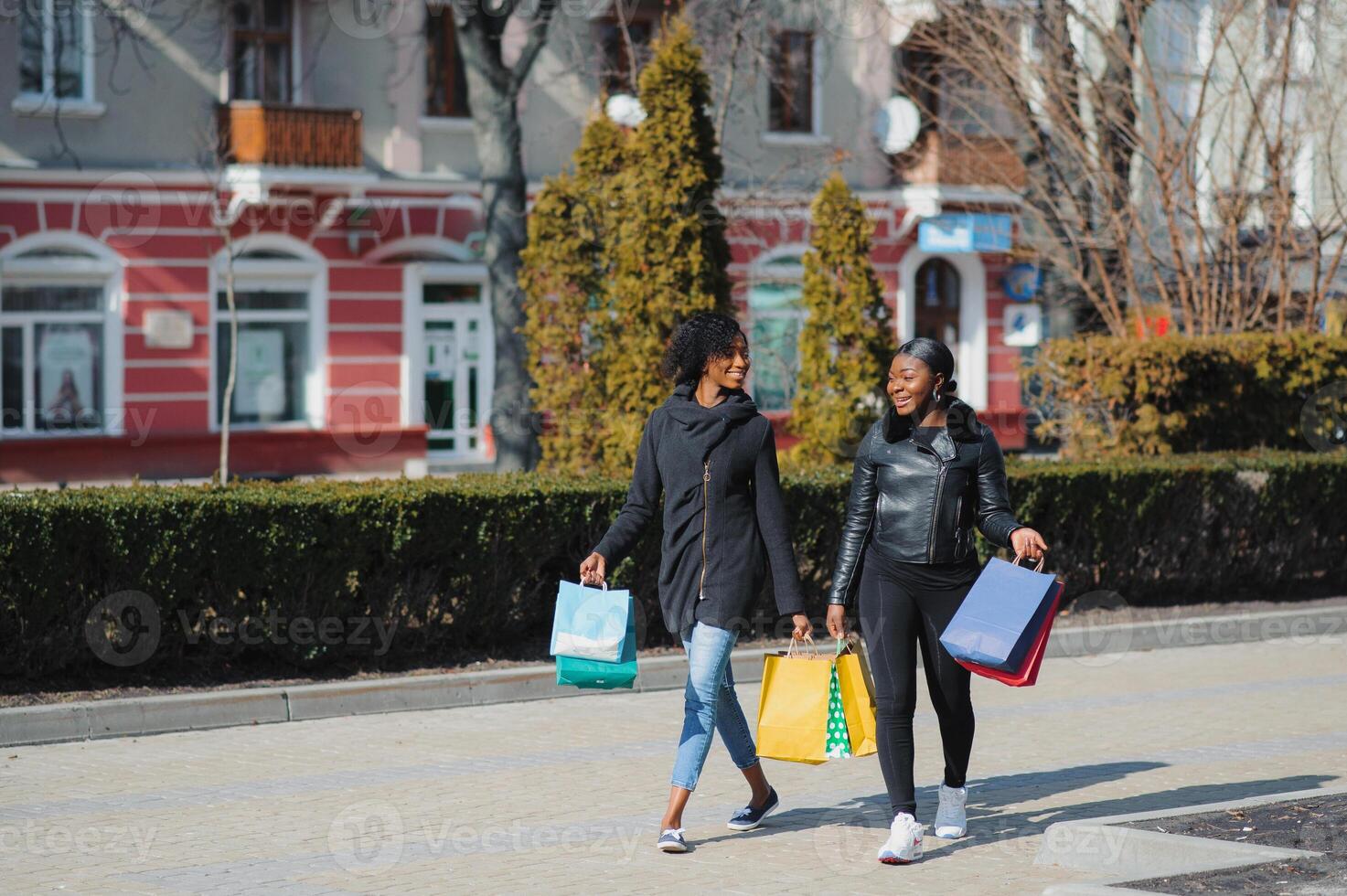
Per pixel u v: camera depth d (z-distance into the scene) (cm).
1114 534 4297
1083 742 2906
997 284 10700
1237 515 4491
